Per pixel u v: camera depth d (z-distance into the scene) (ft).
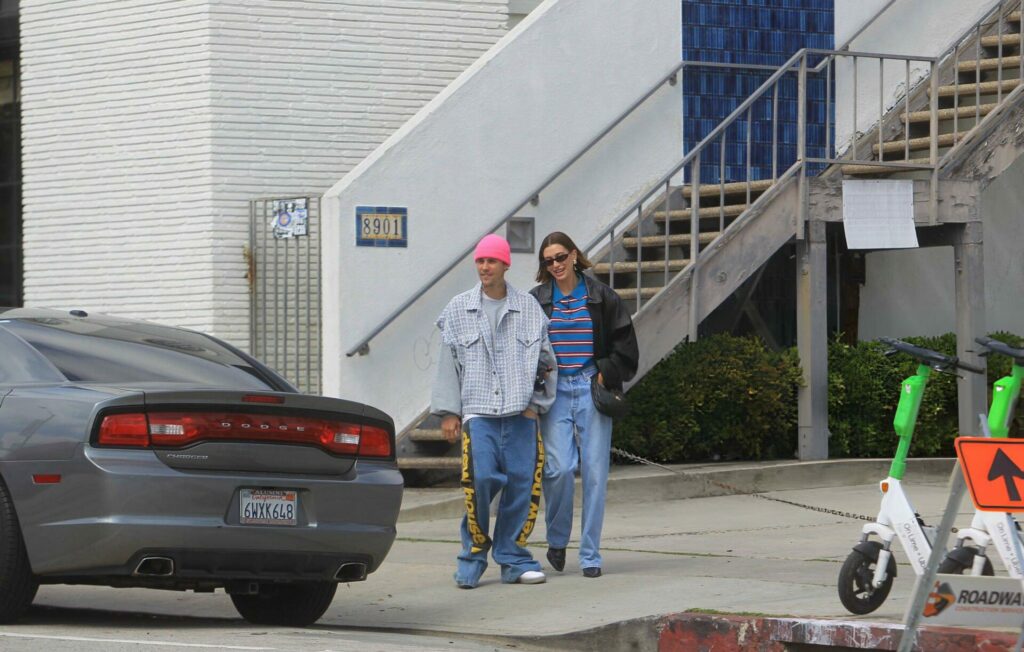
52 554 29.58
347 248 54.39
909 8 66.59
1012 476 23.57
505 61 57.36
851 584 29.71
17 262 68.08
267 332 57.88
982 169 58.70
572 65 58.90
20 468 29.91
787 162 64.23
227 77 58.90
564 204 59.00
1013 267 70.18
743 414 56.85
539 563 38.83
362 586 38.19
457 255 56.18
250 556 30.30
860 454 59.16
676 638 30.66
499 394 36.40
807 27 64.54
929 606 24.68
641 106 61.00
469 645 31.53
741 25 63.05
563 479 37.58
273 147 59.57
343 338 54.13
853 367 58.65
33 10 62.69
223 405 30.35
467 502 36.81
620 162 60.44
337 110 60.64
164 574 29.68
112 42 60.85
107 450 29.37
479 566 37.32
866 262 67.41
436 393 37.06
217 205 58.49
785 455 59.00
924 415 58.90
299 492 31.01
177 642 29.19
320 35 60.39
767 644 29.48
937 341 60.90
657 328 54.19
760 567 38.14
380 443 32.73
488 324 36.60
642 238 58.54
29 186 62.90
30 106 62.80
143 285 60.08
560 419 37.68
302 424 31.27
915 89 66.28
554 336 37.78
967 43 67.05
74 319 34.60
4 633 29.71
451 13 62.59
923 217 57.82
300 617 33.88
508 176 57.36
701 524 47.32
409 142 55.52
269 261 57.88
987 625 24.94
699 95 62.34
